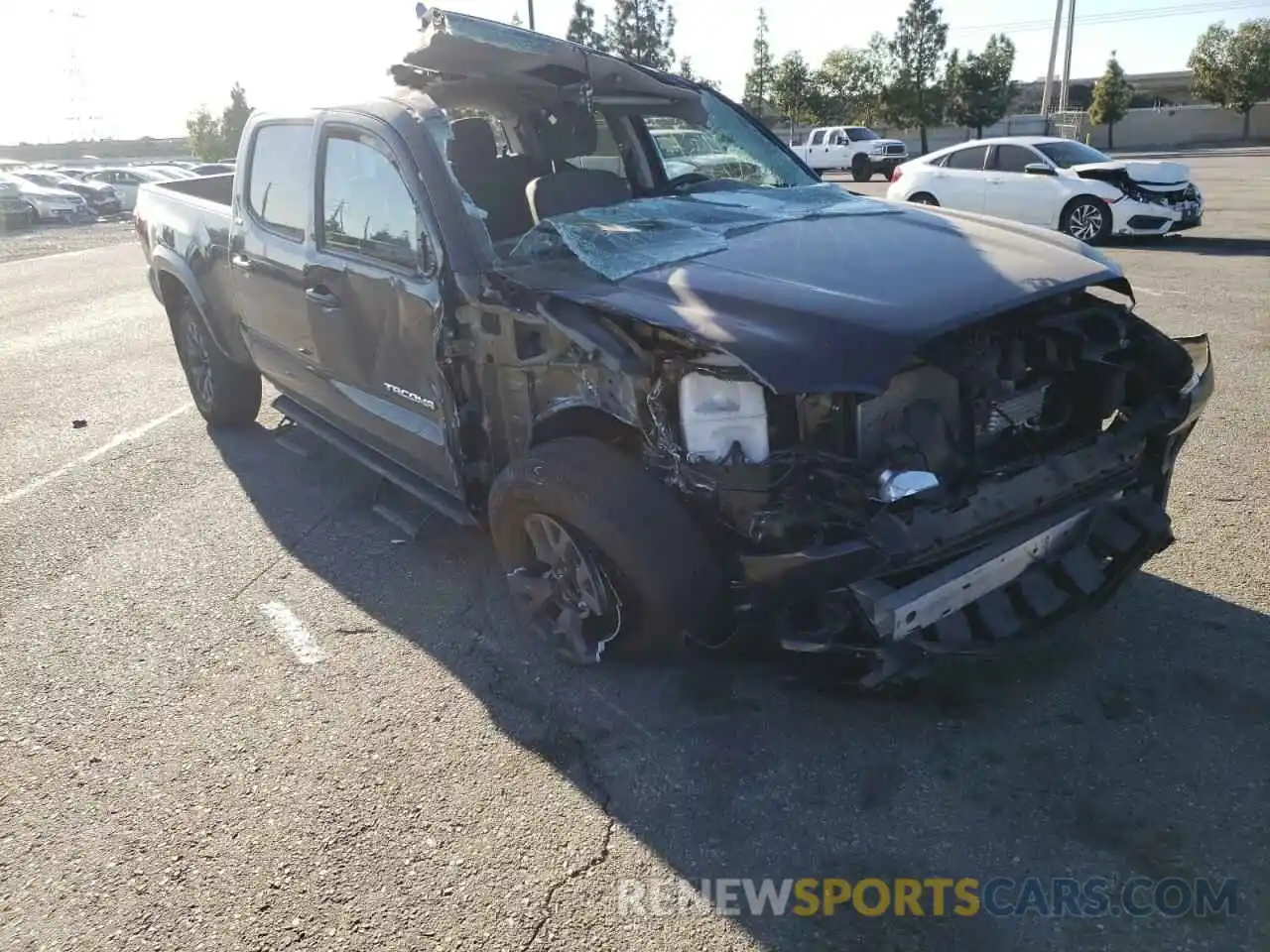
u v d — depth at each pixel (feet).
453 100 15.01
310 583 13.62
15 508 16.71
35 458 19.22
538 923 7.80
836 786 9.18
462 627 12.29
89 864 8.64
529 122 16.08
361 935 7.74
